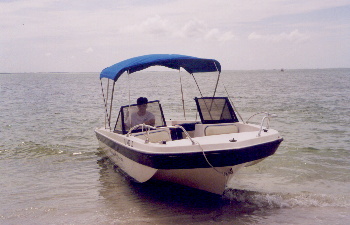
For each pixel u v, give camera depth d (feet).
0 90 170.60
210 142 18.54
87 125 51.70
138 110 23.79
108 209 19.19
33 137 42.09
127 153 21.76
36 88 193.77
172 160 17.97
